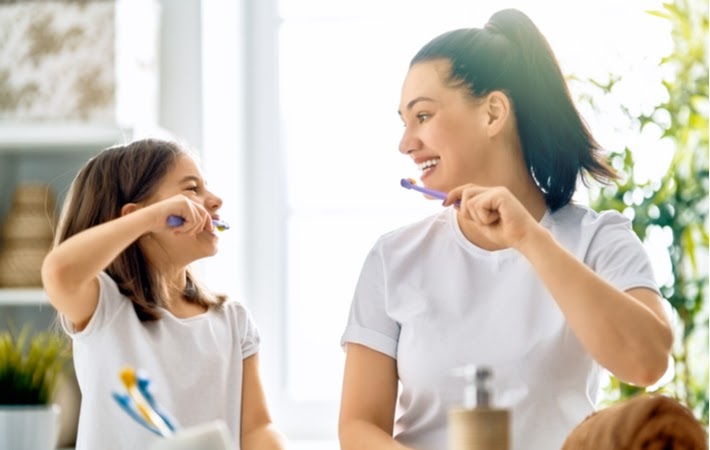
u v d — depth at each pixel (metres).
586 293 1.39
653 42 2.90
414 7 3.02
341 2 3.04
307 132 3.04
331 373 3.01
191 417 1.70
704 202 2.73
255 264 3.03
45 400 2.30
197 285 1.84
